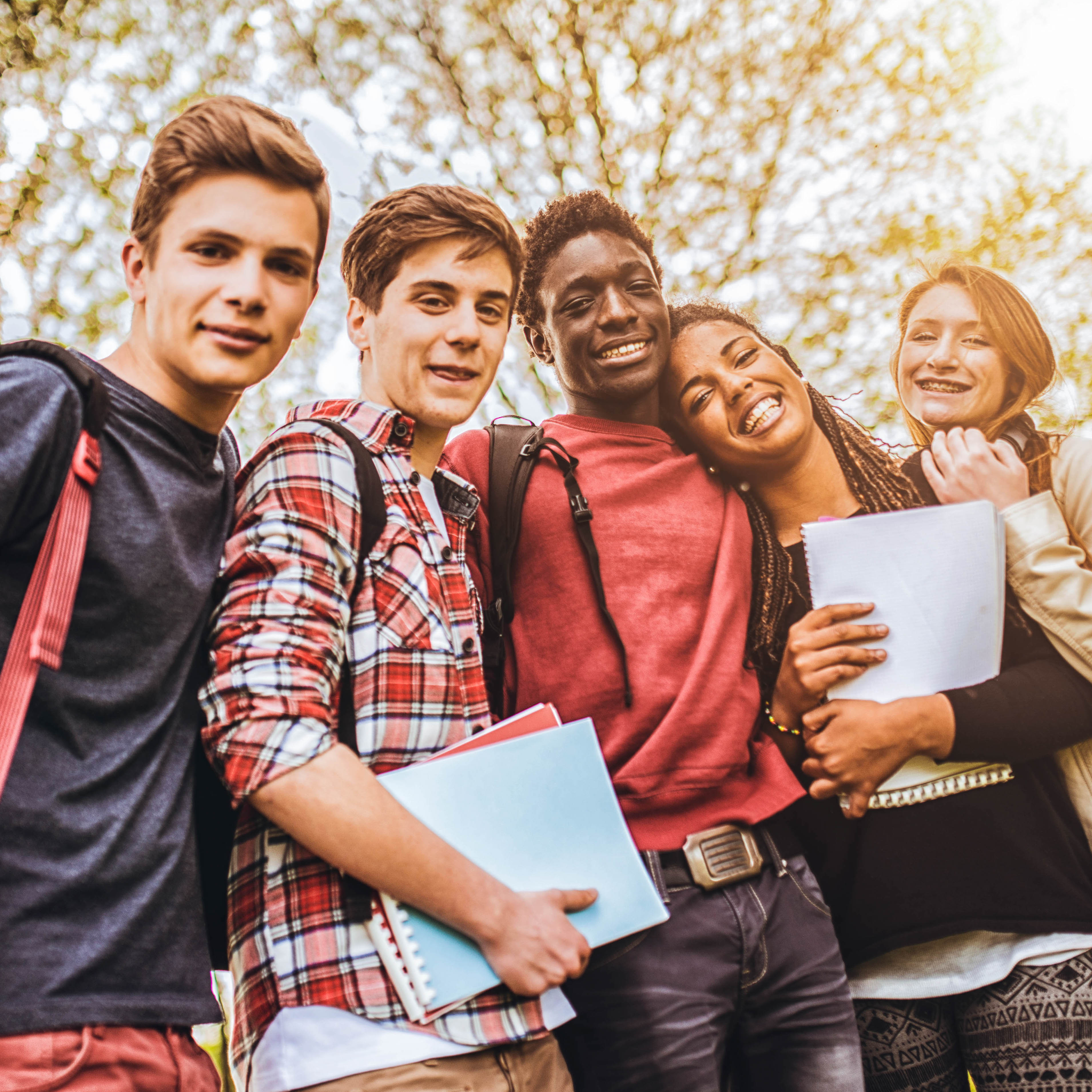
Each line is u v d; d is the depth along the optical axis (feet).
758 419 5.78
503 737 3.84
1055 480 5.72
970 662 5.29
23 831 2.90
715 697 4.92
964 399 6.06
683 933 4.60
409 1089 3.23
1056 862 5.19
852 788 5.22
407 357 4.26
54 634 2.94
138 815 3.17
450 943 3.34
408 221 4.29
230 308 3.43
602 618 4.96
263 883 3.50
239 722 3.21
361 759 3.53
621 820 3.78
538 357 6.41
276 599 3.36
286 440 3.73
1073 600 5.30
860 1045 5.08
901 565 5.36
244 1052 3.44
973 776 5.30
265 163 3.48
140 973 3.05
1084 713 5.24
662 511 5.36
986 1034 5.09
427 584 3.81
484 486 5.24
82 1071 2.82
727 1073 4.99
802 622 5.44
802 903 4.91
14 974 2.78
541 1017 3.53
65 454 3.11
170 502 3.39
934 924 5.12
